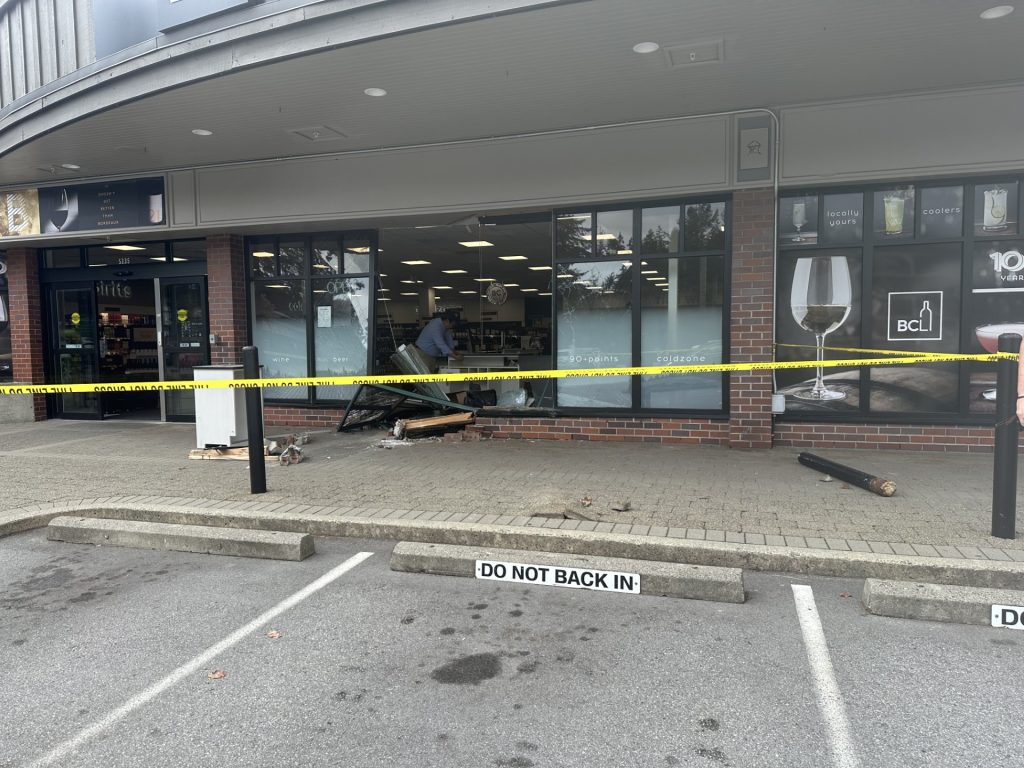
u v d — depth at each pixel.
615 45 5.77
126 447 8.68
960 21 5.38
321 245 9.94
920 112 6.98
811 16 5.30
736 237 7.67
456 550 4.64
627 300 8.34
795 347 7.74
